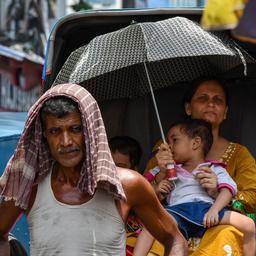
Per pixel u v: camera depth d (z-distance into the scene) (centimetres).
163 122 1098
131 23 973
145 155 1091
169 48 898
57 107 671
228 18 685
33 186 698
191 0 2727
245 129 1073
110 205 683
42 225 682
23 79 3192
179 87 1094
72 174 688
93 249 674
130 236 920
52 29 1005
